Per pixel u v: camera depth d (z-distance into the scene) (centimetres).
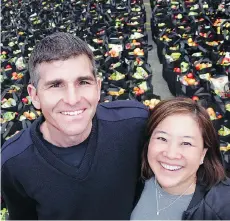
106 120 63
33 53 55
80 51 54
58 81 53
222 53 174
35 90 56
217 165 64
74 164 60
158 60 208
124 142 63
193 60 170
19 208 67
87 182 60
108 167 61
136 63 166
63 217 62
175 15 223
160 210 66
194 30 201
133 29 212
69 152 60
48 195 61
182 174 61
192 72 157
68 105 54
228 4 232
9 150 61
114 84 153
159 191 66
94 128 61
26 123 128
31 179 60
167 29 208
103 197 62
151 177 67
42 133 61
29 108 139
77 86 54
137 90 148
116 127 63
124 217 67
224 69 160
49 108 54
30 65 55
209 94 142
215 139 62
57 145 60
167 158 60
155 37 223
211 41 190
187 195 64
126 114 65
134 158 65
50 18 251
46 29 230
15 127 128
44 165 59
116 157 62
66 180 60
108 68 165
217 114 129
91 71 54
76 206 62
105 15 232
